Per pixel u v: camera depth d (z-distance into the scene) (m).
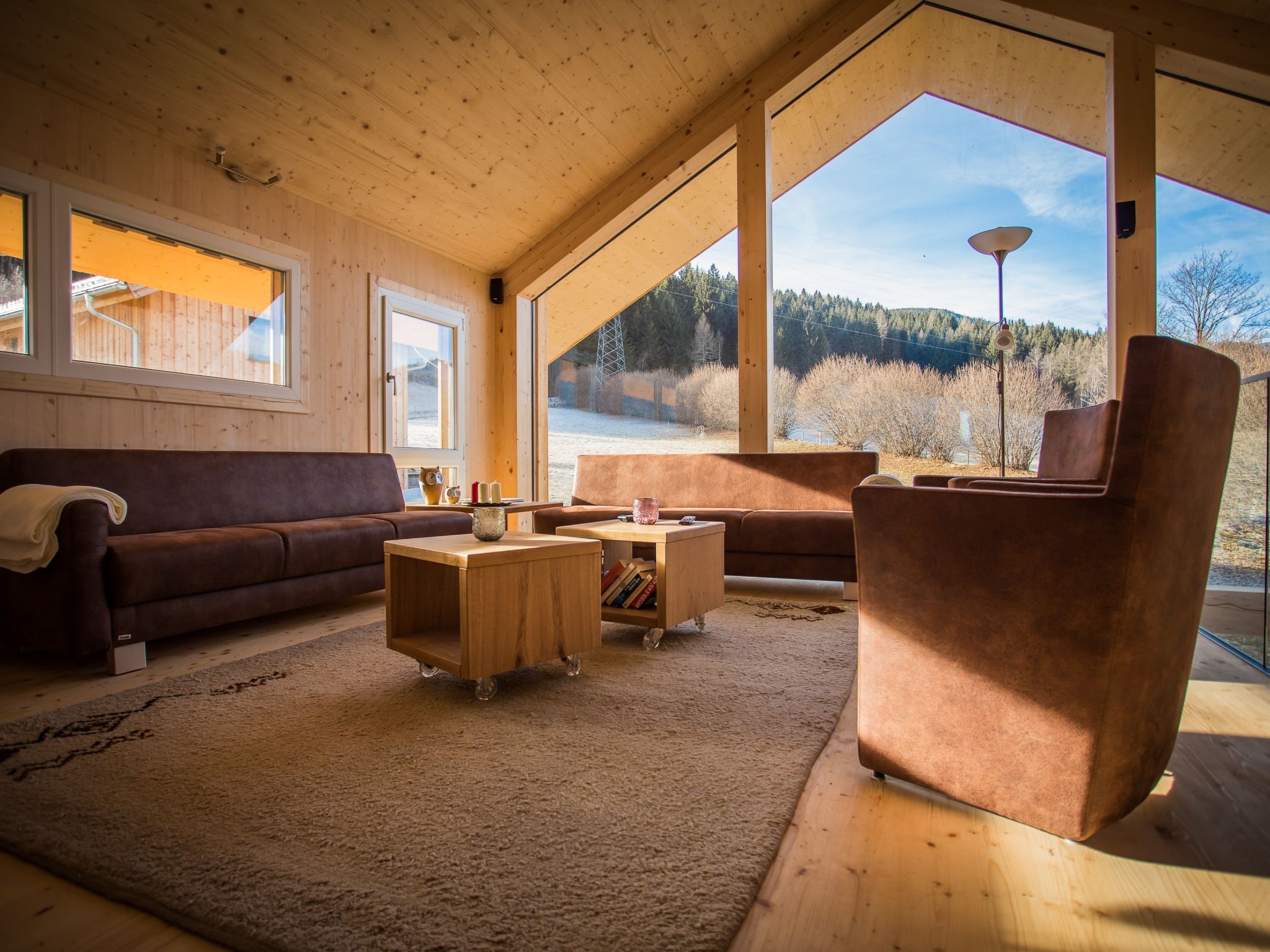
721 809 1.25
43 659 2.34
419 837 1.16
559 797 1.30
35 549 2.05
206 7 2.83
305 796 1.31
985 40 4.39
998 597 1.20
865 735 1.40
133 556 2.16
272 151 3.55
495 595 1.85
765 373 4.37
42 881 1.06
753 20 4.12
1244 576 2.51
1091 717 1.11
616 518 3.96
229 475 3.13
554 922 0.93
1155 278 3.43
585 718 1.74
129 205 3.07
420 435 4.80
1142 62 3.48
